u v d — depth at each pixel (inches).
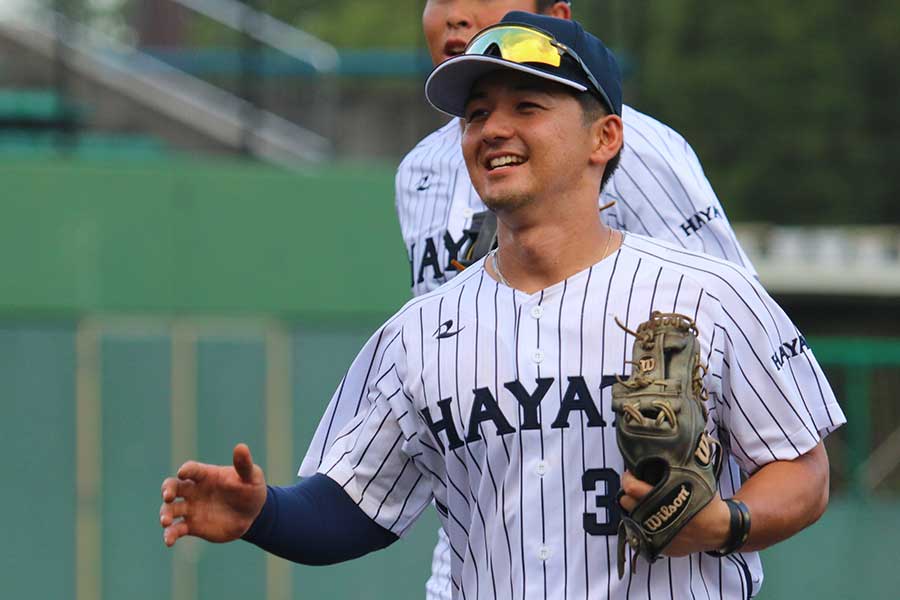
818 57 3676.2
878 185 3587.6
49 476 1883.6
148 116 2361.0
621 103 500.4
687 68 3668.8
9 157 1974.7
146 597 1884.8
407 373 508.1
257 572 1889.8
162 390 1913.1
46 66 2367.1
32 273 1899.6
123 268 1915.6
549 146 478.9
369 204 1961.1
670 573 471.5
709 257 493.7
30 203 1903.3
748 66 3661.4
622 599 468.8
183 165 1935.3
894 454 1887.3
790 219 3577.8
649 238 501.7
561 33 486.6
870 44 3698.3
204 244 1932.8
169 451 1909.4
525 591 474.0
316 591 1891.0
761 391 485.1
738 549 459.8
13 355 1889.8
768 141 3604.8
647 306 479.8
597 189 495.5
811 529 1877.5
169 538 482.9
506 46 478.9
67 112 2207.2
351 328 1953.7
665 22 3676.2
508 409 479.2
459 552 507.8
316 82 2306.8
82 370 1899.6
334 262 1950.1
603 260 490.0
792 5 3698.3
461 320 499.2
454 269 637.3
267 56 2324.1
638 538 448.1
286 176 1948.8
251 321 1935.3
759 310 486.6
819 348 1904.5
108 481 1893.5
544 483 472.7
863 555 1871.3
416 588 1893.5
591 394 471.8
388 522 538.9
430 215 655.1
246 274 1937.7
